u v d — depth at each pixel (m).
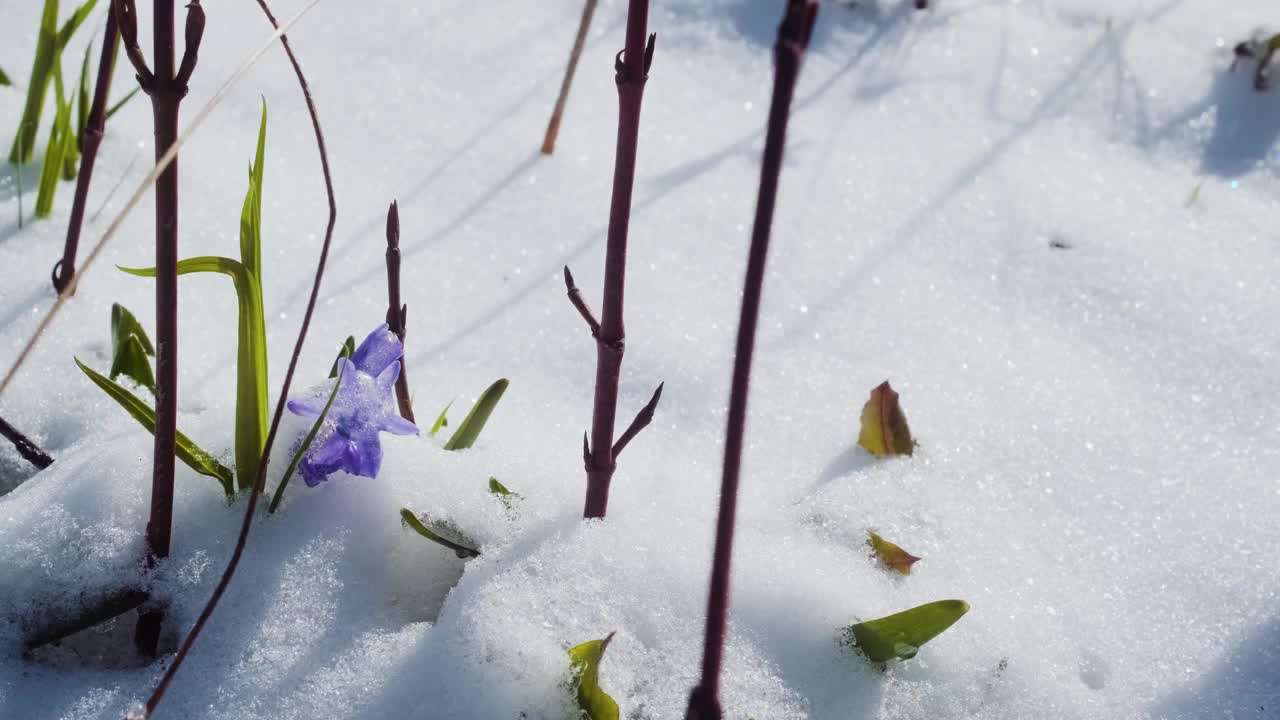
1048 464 0.83
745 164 0.95
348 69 0.98
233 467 0.77
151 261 0.87
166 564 0.75
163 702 0.73
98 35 0.95
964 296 0.90
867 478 0.81
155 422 0.73
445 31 1.01
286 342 0.85
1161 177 0.95
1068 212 0.93
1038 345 0.88
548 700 0.73
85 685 0.73
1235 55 0.99
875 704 0.74
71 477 0.76
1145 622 0.77
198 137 0.93
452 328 0.87
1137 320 0.89
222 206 0.90
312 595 0.75
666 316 0.88
